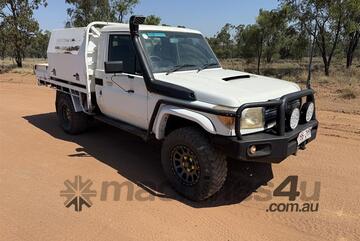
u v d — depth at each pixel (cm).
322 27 1950
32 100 1105
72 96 689
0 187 486
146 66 493
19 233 379
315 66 2694
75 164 567
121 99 557
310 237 373
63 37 691
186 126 454
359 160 572
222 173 428
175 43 549
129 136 712
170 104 459
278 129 416
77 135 720
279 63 3619
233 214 418
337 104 1012
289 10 2039
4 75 1983
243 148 396
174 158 462
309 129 473
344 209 428
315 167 547
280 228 390
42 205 436
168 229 385
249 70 2561
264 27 2797
